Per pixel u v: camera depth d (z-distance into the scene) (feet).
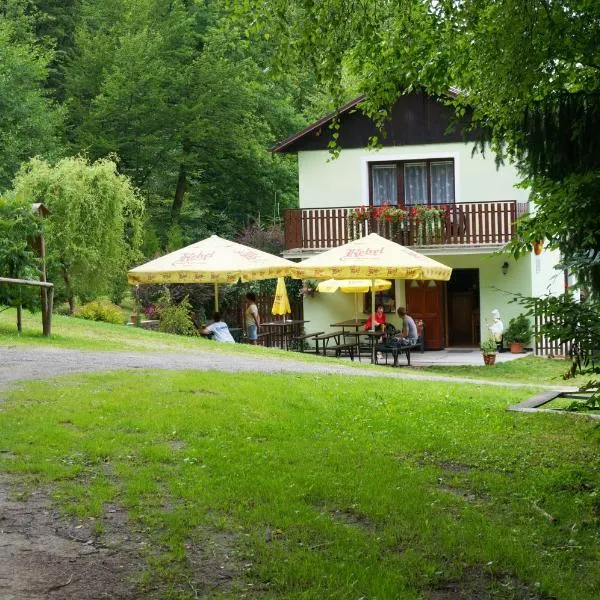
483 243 79.97
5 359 39.22
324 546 17.74
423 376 51.19
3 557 16.70
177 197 130.82
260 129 130.52
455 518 19.89
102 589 15.53
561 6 28.43
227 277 64.23
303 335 81.00
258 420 27.84
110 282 79.97
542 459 25.61
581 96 30.09
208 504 19.65
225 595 15.44
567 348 22.52
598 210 25.35
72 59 134.51
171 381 34.01
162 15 133.90
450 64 34.76
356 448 25.34
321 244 83.82
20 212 49.21
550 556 17.95
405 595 15.60
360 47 33.27
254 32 29.35
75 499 19.74
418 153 84.07
